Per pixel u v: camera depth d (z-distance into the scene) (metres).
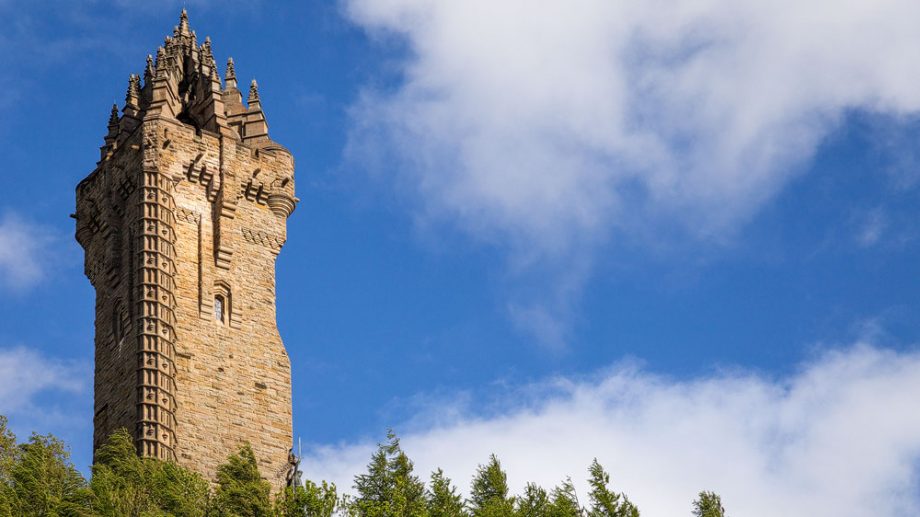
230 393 114.12
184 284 115.69
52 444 101.12
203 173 119.31
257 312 118.00
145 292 113.62
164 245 115.62
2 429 102.56
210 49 125.69
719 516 105.44
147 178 117.12
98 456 104.19
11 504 95.12
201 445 111.50
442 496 100.19
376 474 101.19
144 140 118.38
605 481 103.62
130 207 118.06
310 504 96.56
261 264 119.75
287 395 116.56
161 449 109.19
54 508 95.81
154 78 121.50
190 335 114.31
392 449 102.12
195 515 99.56
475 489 103.62
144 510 98.44
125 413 111.12
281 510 98.25
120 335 114.75
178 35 127.12
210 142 120.44
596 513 102.38
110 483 98.81
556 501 101.56
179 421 111.38
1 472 99.62
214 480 110.62
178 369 112.75
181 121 124.12
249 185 121.25
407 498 99.88
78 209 122.00
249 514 100.75
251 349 116.44
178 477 101.94
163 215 116.56
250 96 125.25
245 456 107.88
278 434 114.81
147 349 111.81
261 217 121.19
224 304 116.94
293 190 123.12
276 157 123.00
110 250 117.69
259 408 114.88
